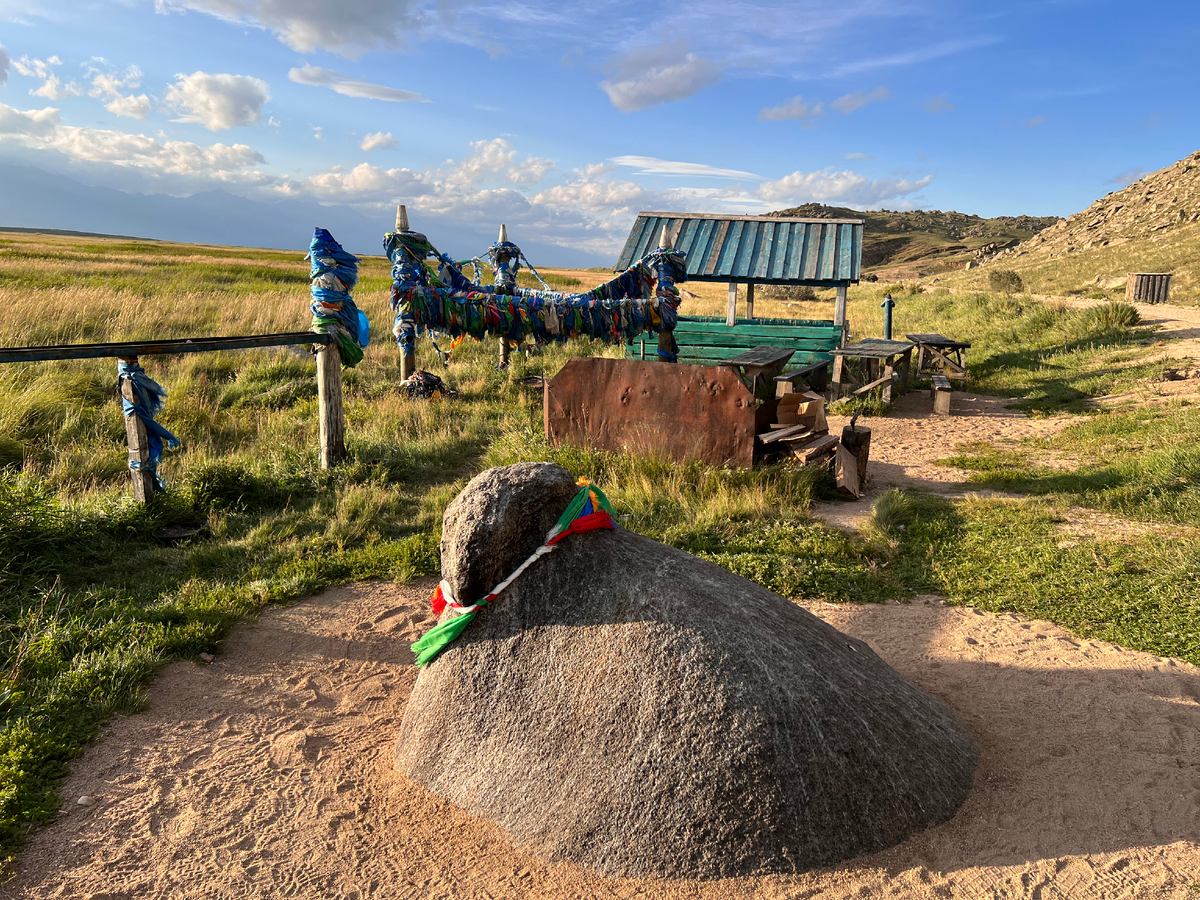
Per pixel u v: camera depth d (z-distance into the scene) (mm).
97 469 8883
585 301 10477
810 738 2977
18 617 5102
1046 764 3566
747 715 2945
